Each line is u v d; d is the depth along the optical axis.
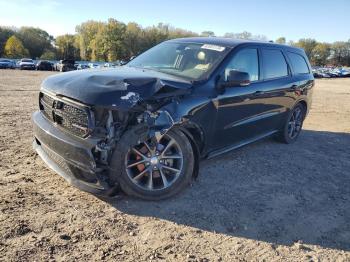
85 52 109.19
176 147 4.27
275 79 6.21
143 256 3.25
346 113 12.28
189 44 5.59
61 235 3.43
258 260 3.35
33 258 3.08
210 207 4.22
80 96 3.86
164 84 4.12
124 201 4.18
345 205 4.63
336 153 6.93
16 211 3.77
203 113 4.57
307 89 7.29
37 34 116.19
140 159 4.10
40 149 4.72
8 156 5.32
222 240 3.61
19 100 11.07
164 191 4.23
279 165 5.87
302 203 4.57
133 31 100.38
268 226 3.94
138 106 3.91
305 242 3.71
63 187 4.41
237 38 6.08
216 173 5.27
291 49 7.08
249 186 4.92
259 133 6.08
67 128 4.04
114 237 3.49
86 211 3.90
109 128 3.84
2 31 109.44
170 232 3.66
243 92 5.29
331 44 127.38
